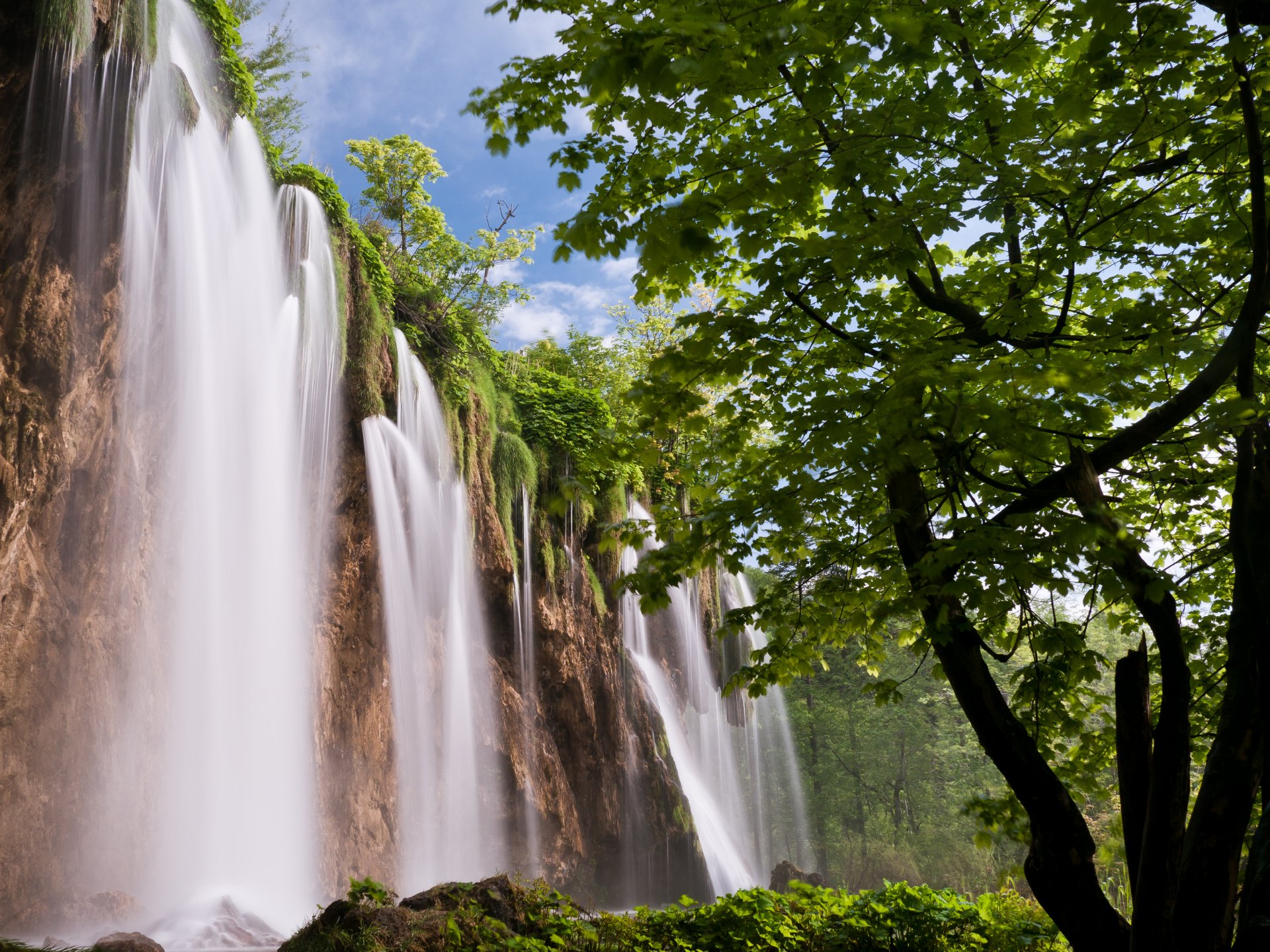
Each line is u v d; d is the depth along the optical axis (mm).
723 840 33500
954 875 37438
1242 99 4793
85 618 14977
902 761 43625
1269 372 6754
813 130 5359
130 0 15492
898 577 6059
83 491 15219
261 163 20141
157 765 16094
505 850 24656
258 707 18422
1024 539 4906
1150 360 5043
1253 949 4496
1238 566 5148
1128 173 5762
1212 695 8000
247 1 26469
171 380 17094
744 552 6820
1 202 13898
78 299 15062
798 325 6109
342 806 20422
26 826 13555
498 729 25109
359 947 6367
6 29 13898
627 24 4051
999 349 5418
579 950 6859
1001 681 30453
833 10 4500
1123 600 6824
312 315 20703
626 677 30031
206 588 17562
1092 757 6961
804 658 7266
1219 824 4801
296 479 20094
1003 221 5910
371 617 21953
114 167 15414
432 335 26344
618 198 5754
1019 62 5293
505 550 26172
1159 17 4824
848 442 5035
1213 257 6355
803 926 7250
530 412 29922
